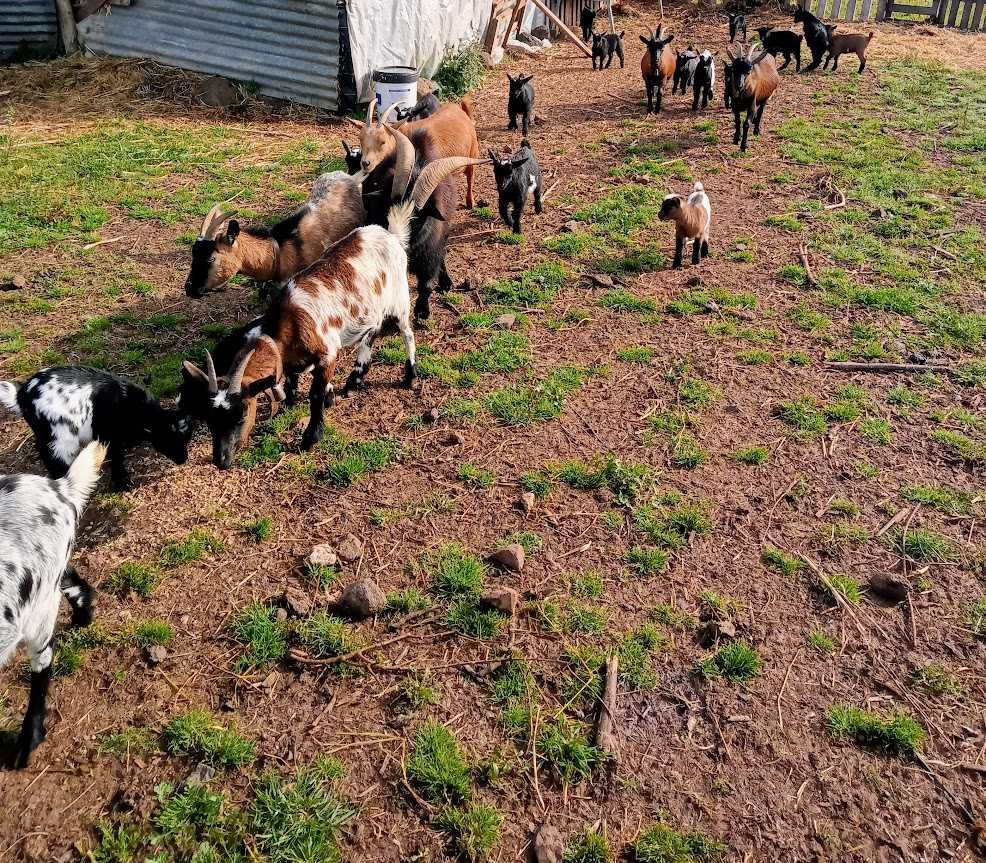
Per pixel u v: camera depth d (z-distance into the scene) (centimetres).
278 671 465
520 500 585
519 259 934
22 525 402
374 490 598
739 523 568
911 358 746
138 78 1445
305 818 389
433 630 489
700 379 720
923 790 409
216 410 549
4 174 1117
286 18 1361
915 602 510
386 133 975
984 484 603
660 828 389
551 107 1502
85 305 829
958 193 1080
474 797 403
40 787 405
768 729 436
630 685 458
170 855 378
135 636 480
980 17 1927
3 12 1551
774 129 1332
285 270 755
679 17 2144
